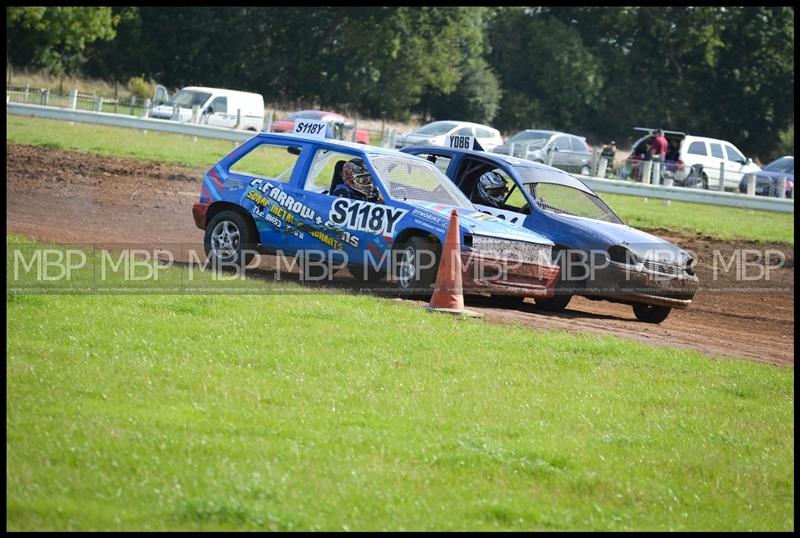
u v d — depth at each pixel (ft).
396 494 67.97
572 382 102.22
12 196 217.97
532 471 75.77
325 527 61.16
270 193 150.00
